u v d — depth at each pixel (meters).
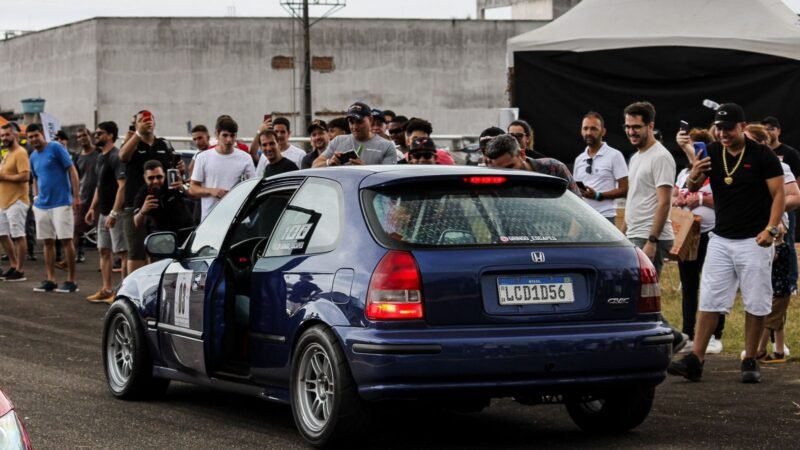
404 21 75.56
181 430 9.69
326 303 8.83
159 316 10.84
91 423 10.02
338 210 9.14
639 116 13.17
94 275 24.69
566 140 20.89
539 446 9.12
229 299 10.12
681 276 14.58
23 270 25.83
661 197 13.04
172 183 16.86
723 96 20.50
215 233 10.50
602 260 8.91
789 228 13.77
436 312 8.50
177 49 74.44
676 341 12.55
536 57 20.91
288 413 10.45
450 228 8.75
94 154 26.61
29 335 15.88
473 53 76.12
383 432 9.65
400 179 8.94
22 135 29.97
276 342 9.33
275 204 10.28
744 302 11.96
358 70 75.44
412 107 75.81
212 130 74.75
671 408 10.65
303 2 72.38
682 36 20.53
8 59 83.88
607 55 20.70
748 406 10.66
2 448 5.16
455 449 8.98
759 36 20.44
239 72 74.75
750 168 11.85
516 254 8.70
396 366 8.36
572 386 8.70
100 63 74.31
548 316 8.70
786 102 20.38
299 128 74.88
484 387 8.50
